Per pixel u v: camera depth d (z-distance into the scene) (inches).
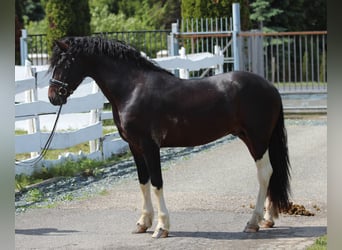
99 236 352.5
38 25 1338.6
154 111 350.6
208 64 730.8
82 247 331.3
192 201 423.5
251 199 426.0
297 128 704.4
